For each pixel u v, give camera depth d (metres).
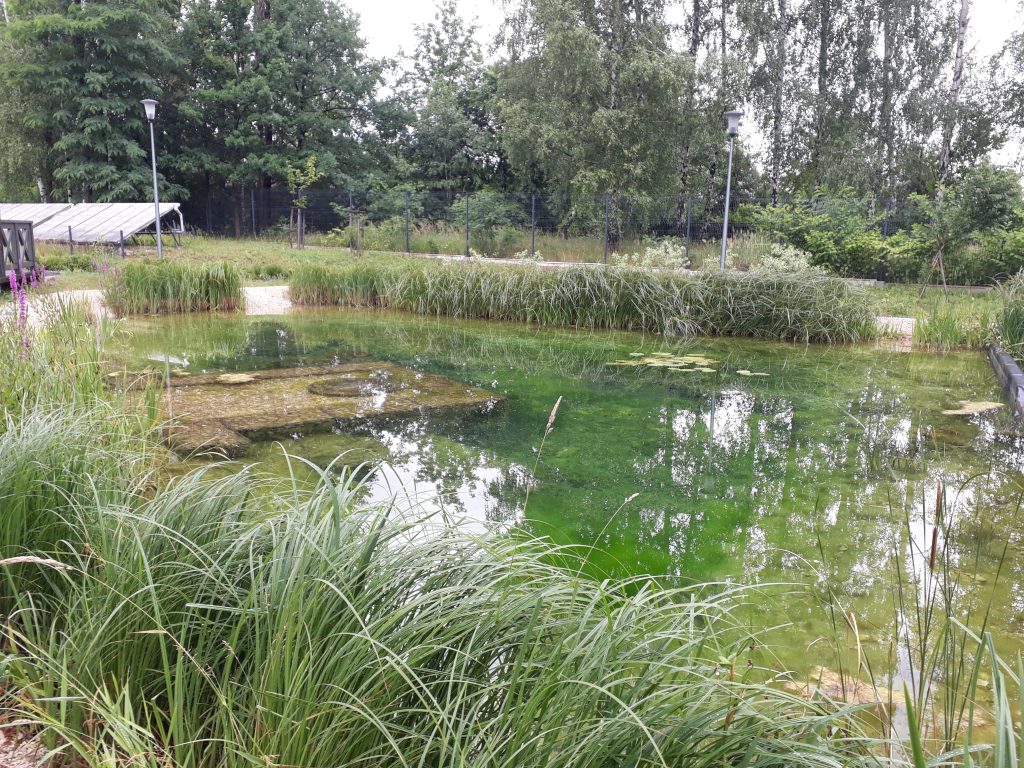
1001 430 5.25
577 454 4.58
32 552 2.02
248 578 1.83
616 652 1.50
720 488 4.03
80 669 1.66
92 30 23.89
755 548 3.26
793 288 9.82
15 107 24.95
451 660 1.61
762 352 8.63
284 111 27.62
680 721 1.37
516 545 1.89
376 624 1.51
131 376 6.28
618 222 19.66
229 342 8.52
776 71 21.00
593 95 19.64
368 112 29.69
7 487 2.11
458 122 27.94
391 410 5.50
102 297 10.27
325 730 1.38
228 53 27.61
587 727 1.32
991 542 3.34
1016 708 2.07
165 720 1.68
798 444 4.89
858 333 9.55
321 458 4.27
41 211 19.84
